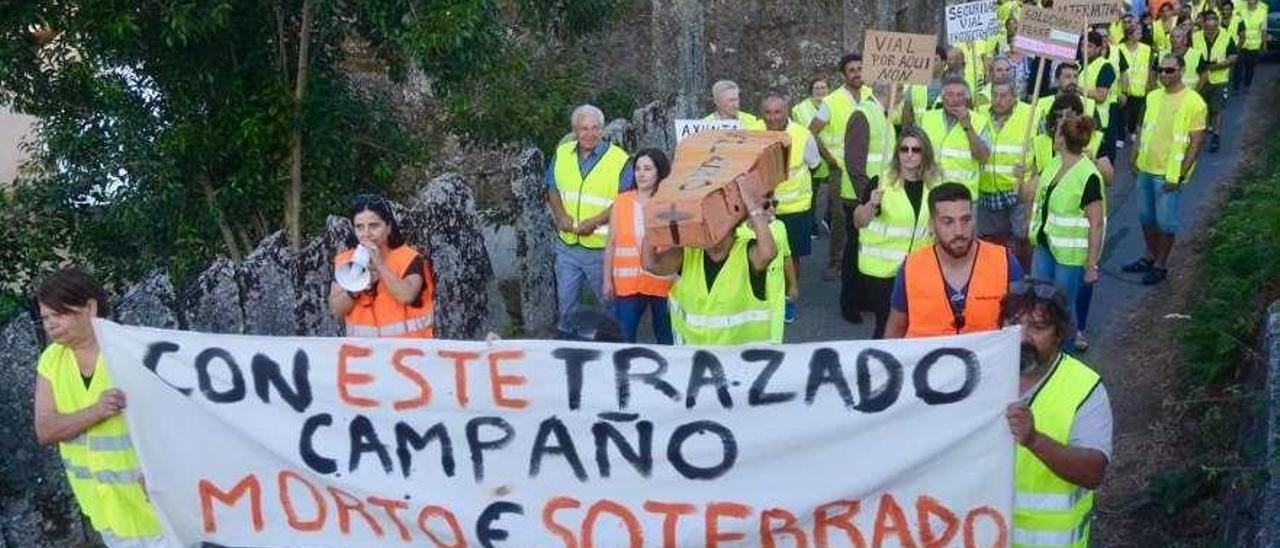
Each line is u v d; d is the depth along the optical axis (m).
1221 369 8.89
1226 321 9.12
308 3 11.42
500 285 13.06
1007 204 11.56
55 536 7.38
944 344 5.24
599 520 5.67
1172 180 12.14
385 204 7.54
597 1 14.28
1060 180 9.88
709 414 5.50
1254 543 6.21
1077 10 13.26
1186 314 10.80
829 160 12.94
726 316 7.46
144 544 6.24
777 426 5.46
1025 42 13.09
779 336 7.57
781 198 11.52
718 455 5.53
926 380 5.29
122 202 11.49
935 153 11.12
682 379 5.49
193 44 11.41
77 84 11.05
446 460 5.73
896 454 5.37
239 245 12.31
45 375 6.02
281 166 11.92
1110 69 16.16
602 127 10.38
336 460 5.80
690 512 5.60
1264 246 9.94
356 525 5.87
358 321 7.65
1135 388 9.80
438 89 11.53
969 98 11.12
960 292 6.70
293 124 11.76
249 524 5.94
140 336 5.81
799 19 22.86
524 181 11.34
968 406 5.27
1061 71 13.59
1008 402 5.20
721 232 7.10
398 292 7.51
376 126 12.55
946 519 5.39
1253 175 16.34
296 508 5.91
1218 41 19.05
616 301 9.58
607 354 5.52
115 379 5.86
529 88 13.91
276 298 8.77
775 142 8.11
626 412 5.55
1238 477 6.68
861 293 11.68
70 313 5.90
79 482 6.17
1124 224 14.95
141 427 5.90
